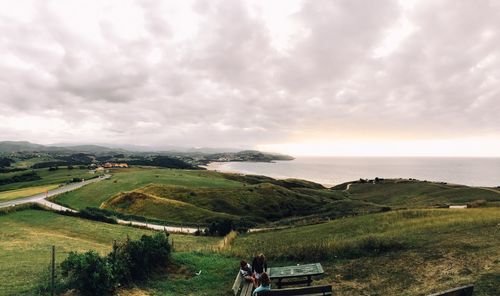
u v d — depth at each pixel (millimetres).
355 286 15102
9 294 13586
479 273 13906
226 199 93625
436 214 36250
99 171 164875
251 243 32219
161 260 17938
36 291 13586
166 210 75875
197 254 22031
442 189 113375
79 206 75500
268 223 71250
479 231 21781
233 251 23172
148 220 68812
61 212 58250
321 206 99562
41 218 52156
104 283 13180
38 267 19344
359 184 162375
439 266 15828
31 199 79312
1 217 51281
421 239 21266
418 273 15438
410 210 40719
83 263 13008
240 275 15258
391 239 21641
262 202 95562
